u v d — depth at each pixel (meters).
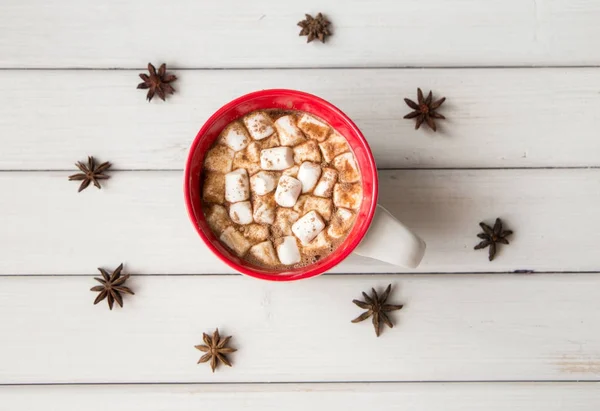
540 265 0.52
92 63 0.52
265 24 0.52
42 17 0.52
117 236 0.52
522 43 0.52
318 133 0.47
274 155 0.47
